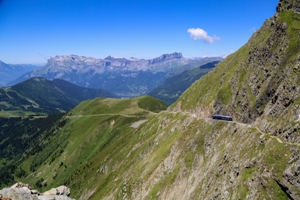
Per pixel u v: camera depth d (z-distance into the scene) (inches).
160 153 6274.6
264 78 4968.0
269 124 3570.4
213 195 3540.8
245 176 3147.1
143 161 6707.7
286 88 3614.7
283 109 3513.8
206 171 4355.3
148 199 5310.0
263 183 2827.3
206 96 7411.4
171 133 6998.0
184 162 5231.3
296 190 2527.1
